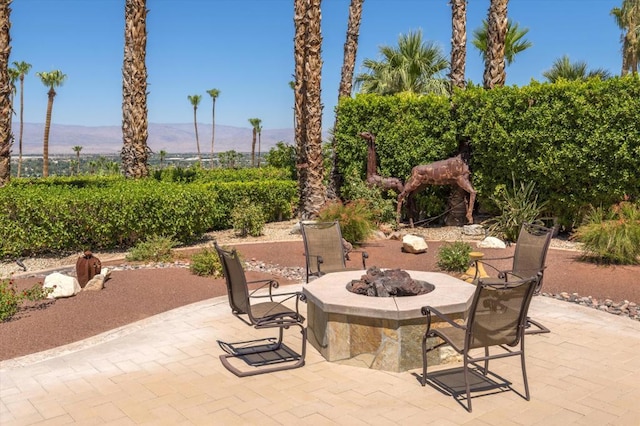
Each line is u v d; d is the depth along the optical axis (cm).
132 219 1109
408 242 1095
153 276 891
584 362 507
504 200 1298
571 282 838
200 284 843
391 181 1416
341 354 507
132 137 1514
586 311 686
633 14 3247
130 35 1485
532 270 627
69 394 442
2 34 1201
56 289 754
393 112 1470
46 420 395
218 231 1459
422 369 489
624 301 733
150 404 422
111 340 583
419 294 539
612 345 555
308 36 1487
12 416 403
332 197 1636
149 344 569
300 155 1727
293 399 429
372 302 504
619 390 442
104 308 712
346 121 1531
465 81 1638
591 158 1176
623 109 1116
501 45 1362
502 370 488
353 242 1158
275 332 611
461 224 1417
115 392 445
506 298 405
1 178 1223
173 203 1152
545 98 1219
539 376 473
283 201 1638
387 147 1486
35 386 459
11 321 653
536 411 404
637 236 898
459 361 510
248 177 1920
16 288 820
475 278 689
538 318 656
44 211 1059
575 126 1188
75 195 1086
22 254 1119
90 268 823
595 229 934
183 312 691
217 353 541
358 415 399
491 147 1315
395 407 412
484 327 407
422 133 1451
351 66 1903
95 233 1110
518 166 1285
